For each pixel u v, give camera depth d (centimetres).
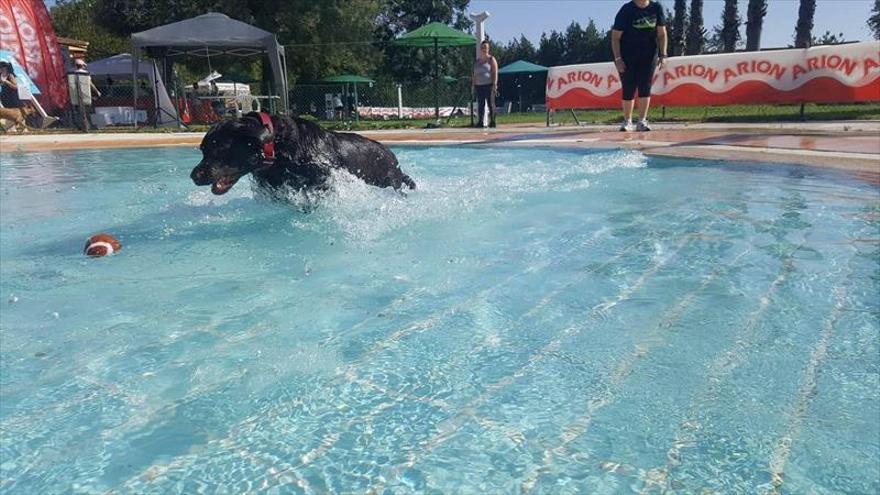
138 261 326
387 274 292
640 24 946
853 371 186
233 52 1920
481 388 184
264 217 429
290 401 179
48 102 1781
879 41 990
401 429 164
